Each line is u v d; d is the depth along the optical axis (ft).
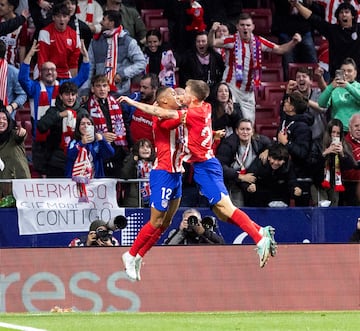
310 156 113.70
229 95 119.75
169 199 81.66
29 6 136.36
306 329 70.03
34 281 90.74
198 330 68.85
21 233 108.68
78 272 91.04
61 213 109.29
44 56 124.47
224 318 77.30
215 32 130.11
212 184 81.41
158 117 79.97
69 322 73.56
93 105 116.57
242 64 129.08
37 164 115.44
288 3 143.33
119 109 117.19
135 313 83.51
